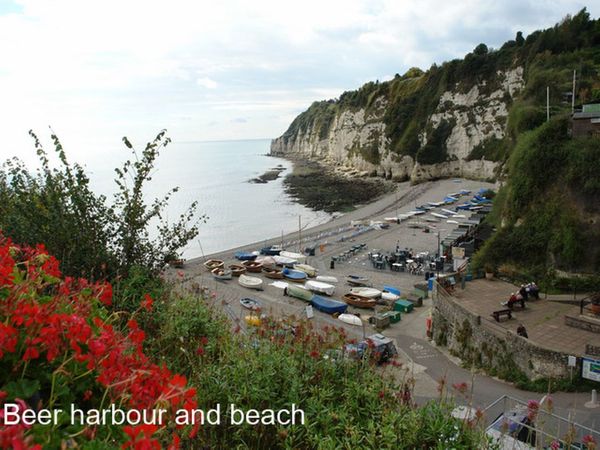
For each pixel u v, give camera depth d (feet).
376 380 19.56
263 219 271.49
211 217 278.05
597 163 85.15
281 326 23.85
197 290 31.86
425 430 16.56
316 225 246.06
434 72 396.57
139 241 27.32
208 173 581.94
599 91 153.07
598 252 81.82
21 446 6.23
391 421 16.17
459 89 354.54
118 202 27.84
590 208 84.94
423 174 358.02
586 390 53.88
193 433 9.77
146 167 28.02
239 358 18.58
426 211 242.58
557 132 94.17
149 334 22.08
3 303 9.35
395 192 330.34
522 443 28.35
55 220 24.45
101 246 25.41
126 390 9.62
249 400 17.02
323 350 21.03
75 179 25.95
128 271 25.27
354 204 304.09
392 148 397.19
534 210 93.50
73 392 9.87
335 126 567.59
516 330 65.36
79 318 9.36
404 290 123.65
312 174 479.41
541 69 217.77
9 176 29.71
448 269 131.23
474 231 144.56
